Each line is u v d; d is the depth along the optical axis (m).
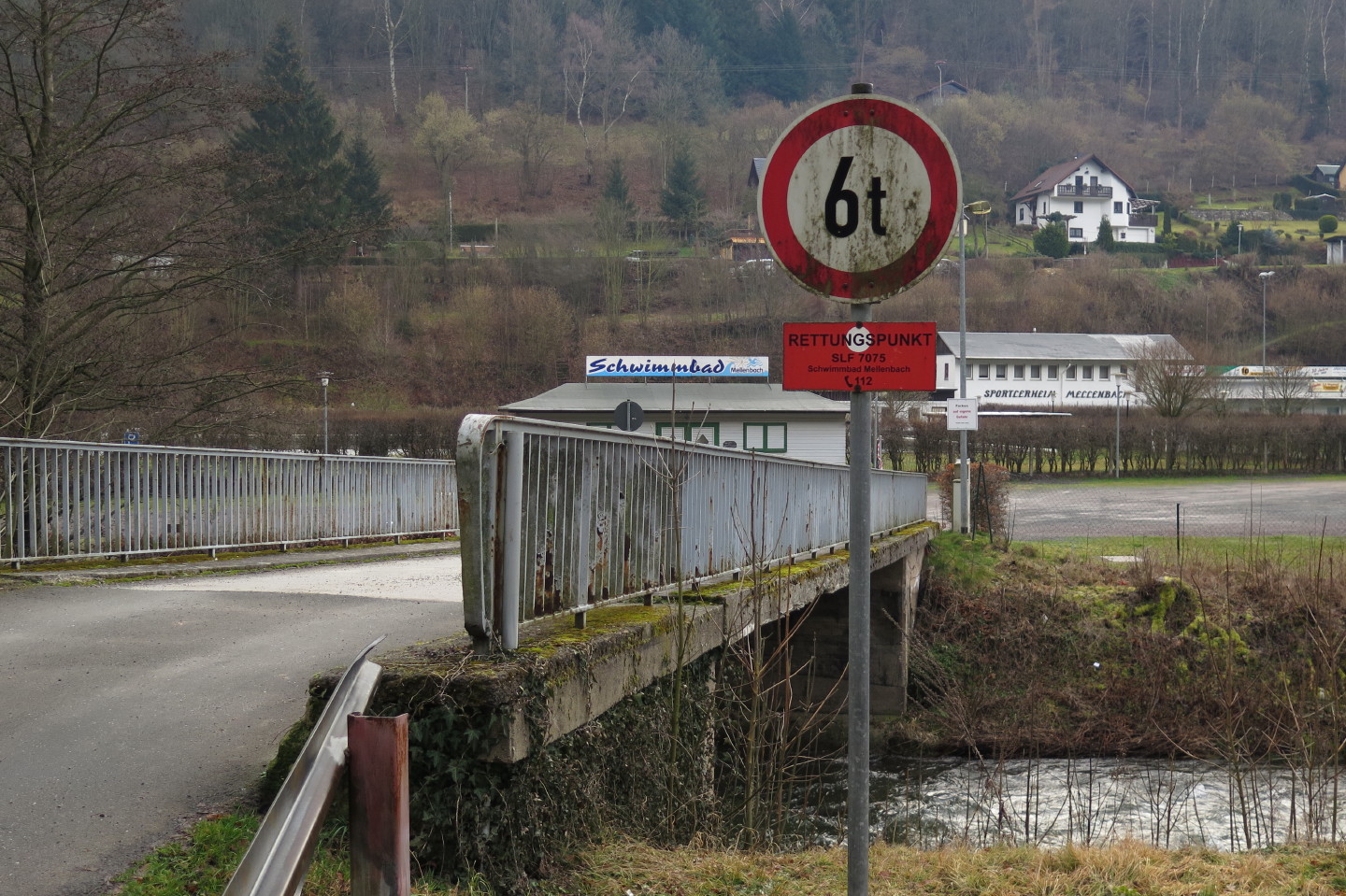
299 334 66.31
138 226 18.50
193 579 11.37
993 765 15.17
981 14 153.00
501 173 115.38
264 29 85.00
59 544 11.69
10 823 4.41
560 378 77.38
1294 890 5.74
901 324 3.57
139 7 17.53
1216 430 50.56
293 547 15.43
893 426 50.84
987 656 19.81
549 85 128.50
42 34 17.00
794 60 145.62
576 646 5.17
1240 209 143.00
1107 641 19.08
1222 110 152.25
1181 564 20.81
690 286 90.31
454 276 87.00
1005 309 103.81
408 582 11.22
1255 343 101.31
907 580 18.41
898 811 11.96
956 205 3.60
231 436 22.80
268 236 22.03
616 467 6.27
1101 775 13.79
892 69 148.62
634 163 123.12
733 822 7.16
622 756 5.71
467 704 4.46
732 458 8.61
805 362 3.64
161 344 19.50
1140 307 104.88
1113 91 155.75
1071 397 84.44
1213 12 156.88
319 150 70.31
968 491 26.28
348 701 2.59
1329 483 45.81
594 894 4.78
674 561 7.26
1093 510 35.62
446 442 50.56
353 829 2.43
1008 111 141.75
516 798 4.59
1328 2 157.00
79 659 7.04
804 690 18.47
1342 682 10.95
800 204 3.71
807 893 5.25
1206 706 15.73
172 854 4.21
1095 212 132.62
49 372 17.61
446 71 127.25
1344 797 10.69
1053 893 5.59
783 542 10.23
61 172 17.66
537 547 5.23
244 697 6.28
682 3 144.62
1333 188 148.00
